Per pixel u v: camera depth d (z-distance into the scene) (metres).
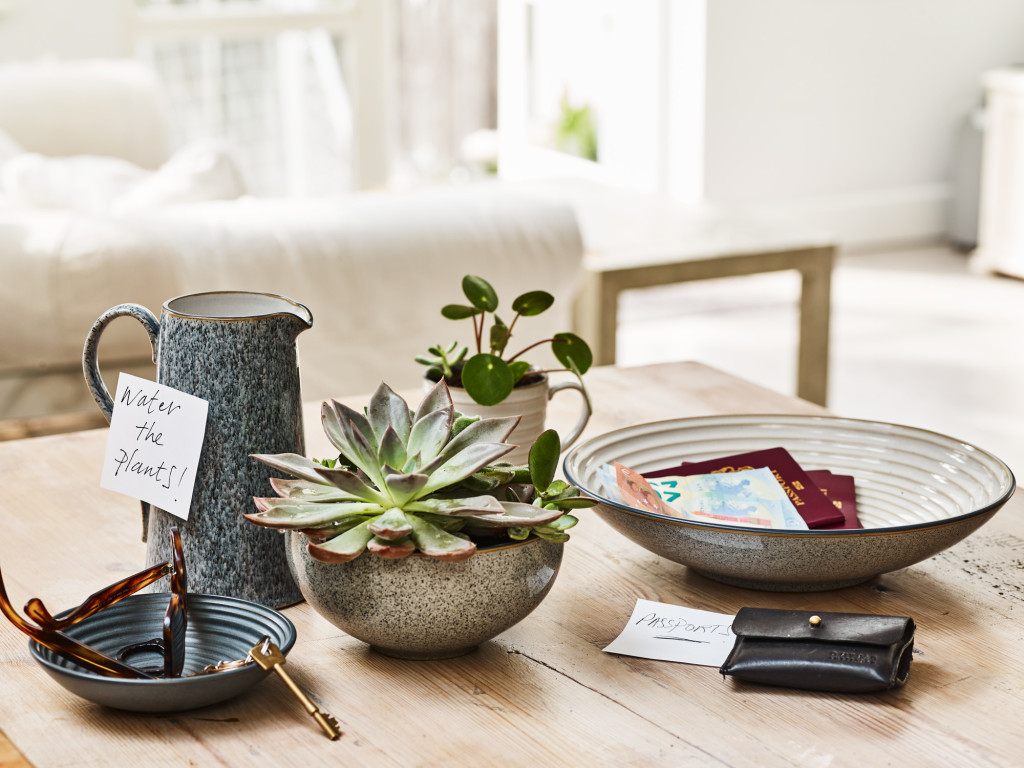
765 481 0.96
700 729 0.67
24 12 4.39
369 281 2.07
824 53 4.96
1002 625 0.80
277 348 0.80
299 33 4.95
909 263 4.98
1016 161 4.58
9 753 0.65
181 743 0.65
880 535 0.78
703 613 0.81
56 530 0.98
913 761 0.64
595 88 5.32
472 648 0.77
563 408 1.29
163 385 0.80
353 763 0.64
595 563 0.91
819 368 2.84
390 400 0.75
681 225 2.95
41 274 1.90
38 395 2.02
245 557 0.81
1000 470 0.90
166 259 1.94
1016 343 3.86
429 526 0.68
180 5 4.68
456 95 6.68
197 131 4.87
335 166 5.18
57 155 3.56
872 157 5.19
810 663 0.70
